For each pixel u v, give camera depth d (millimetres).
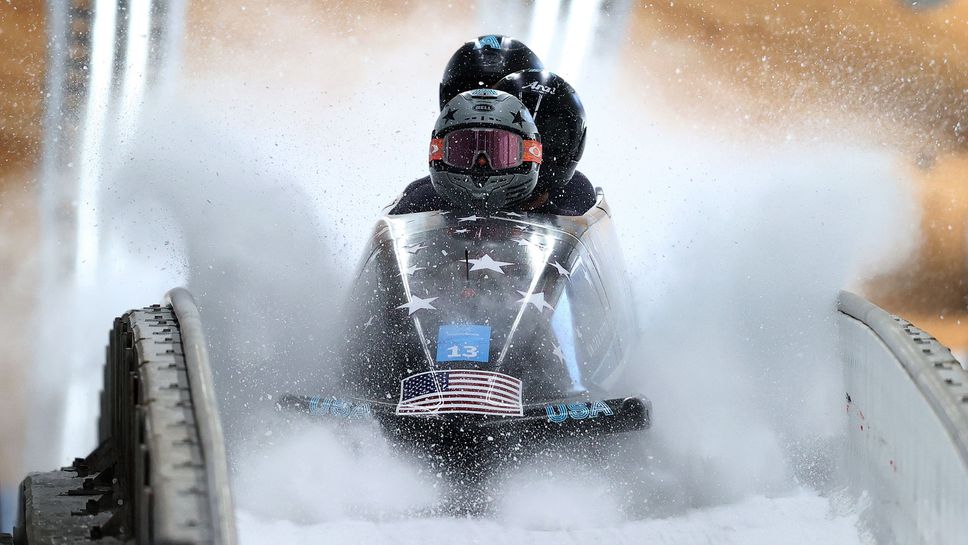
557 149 27484
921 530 16094
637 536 18234
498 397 20375
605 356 23656
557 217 26078
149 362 16312
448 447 19812
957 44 63781
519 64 31938
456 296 22422
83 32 68438
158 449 13844
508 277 22938
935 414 15609
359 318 23156
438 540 17812
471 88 31625
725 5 71000
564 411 20188
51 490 18516
